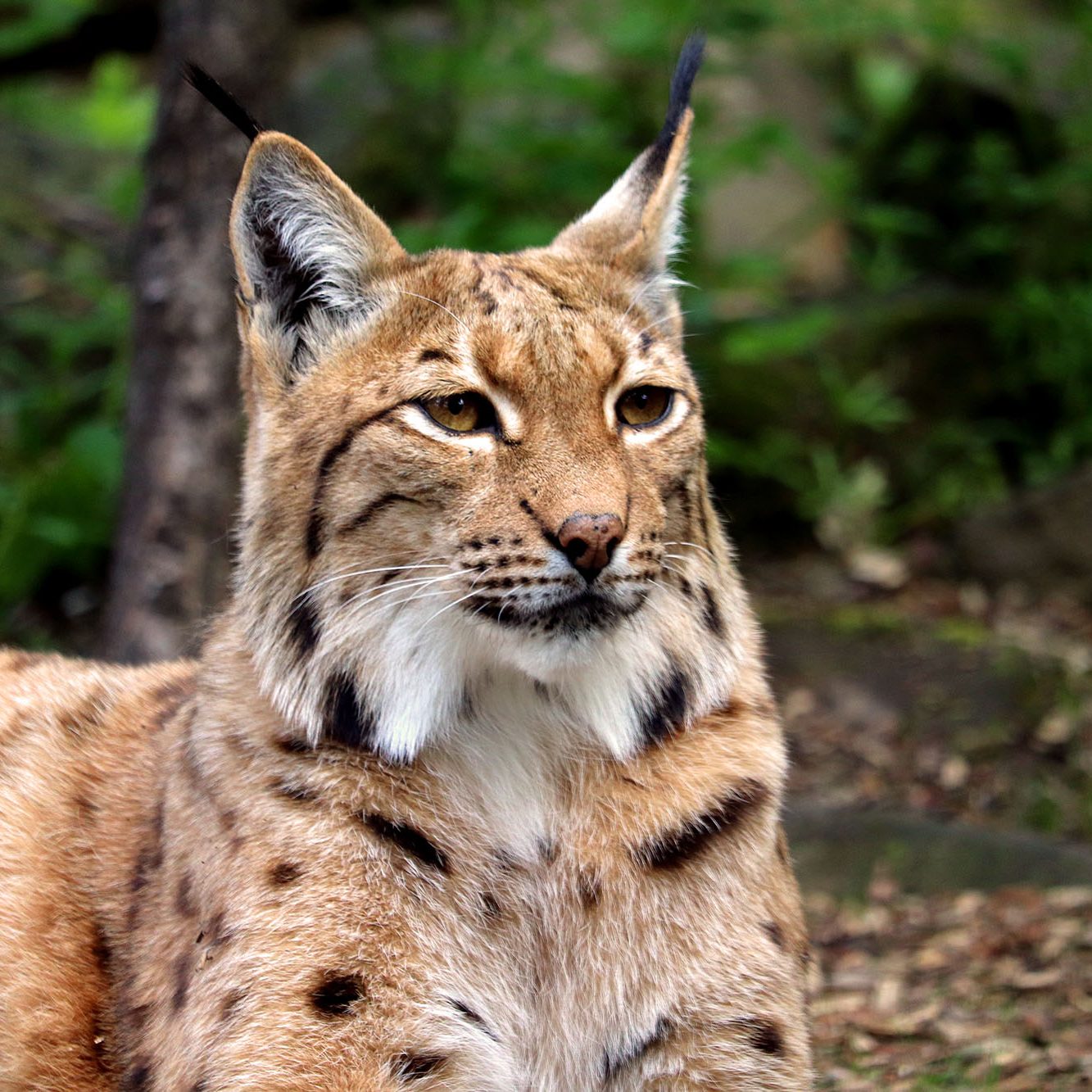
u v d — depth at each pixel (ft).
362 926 21.38
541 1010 22.85
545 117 71.51
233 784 22.18
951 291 73.72
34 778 25.95
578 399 22.44
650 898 22.63
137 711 26.84
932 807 46.98
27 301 64.39
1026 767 48.49
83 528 55.47
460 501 22.02
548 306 23.08
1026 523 62.64
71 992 23.81
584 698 22.77
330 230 23.27
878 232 75.05
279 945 20.97
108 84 82.84
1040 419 71.00
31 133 77.51
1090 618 59.47
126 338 55.36
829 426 67.51
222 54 41.88
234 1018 20.66
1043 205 75.46
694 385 24.71
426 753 22.62
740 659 24.07
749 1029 22.49
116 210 65.41
